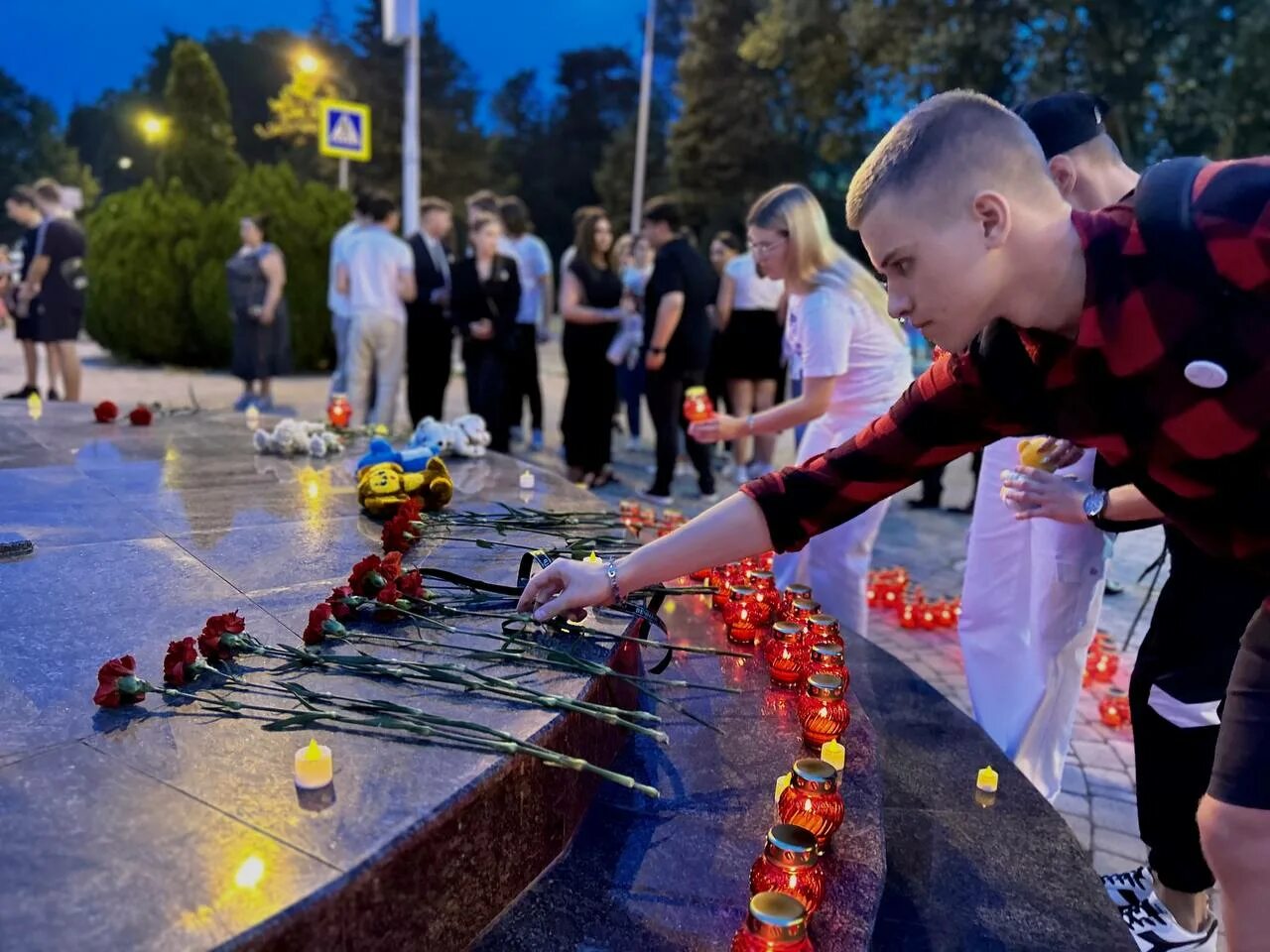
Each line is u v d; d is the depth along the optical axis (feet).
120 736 4.63
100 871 3.59
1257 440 4.05
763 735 6.35
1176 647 7.16
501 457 12.20
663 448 20.76
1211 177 4.06
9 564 7.23
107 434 12.73
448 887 4.19
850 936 4.49
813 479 5.62
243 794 4.14
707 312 20.33
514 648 5.82
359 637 5.81
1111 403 4.34
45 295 27.30
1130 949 4.97
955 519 22.29
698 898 4.71
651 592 7.22
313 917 3.50
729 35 90.02
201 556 7.54
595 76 150.00
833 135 63.10
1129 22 41.68
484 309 21.88
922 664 13.78
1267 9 39.17
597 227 20.98
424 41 135.03
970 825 6.11
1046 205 4.23
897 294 4.49
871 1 51.24
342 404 13.35
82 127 201.77
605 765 5.80
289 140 132.67
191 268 43.37
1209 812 4.48
